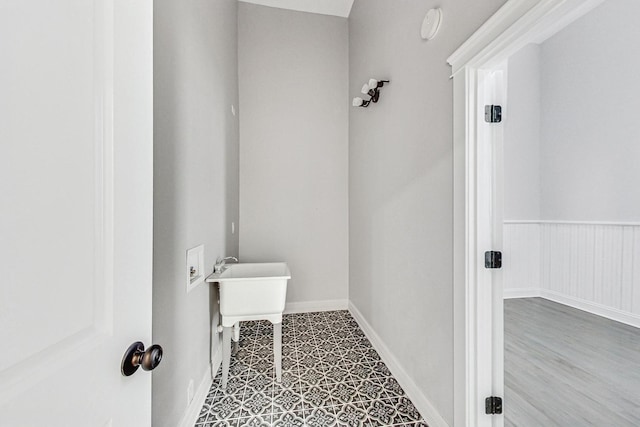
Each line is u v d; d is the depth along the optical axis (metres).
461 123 1.22
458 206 1.25
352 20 3.08
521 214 3.59
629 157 2.79
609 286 2.92
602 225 2.98
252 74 3.09
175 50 1.25
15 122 0.32
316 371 2.00
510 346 2.37
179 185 1.30
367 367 2.04
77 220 0.41
